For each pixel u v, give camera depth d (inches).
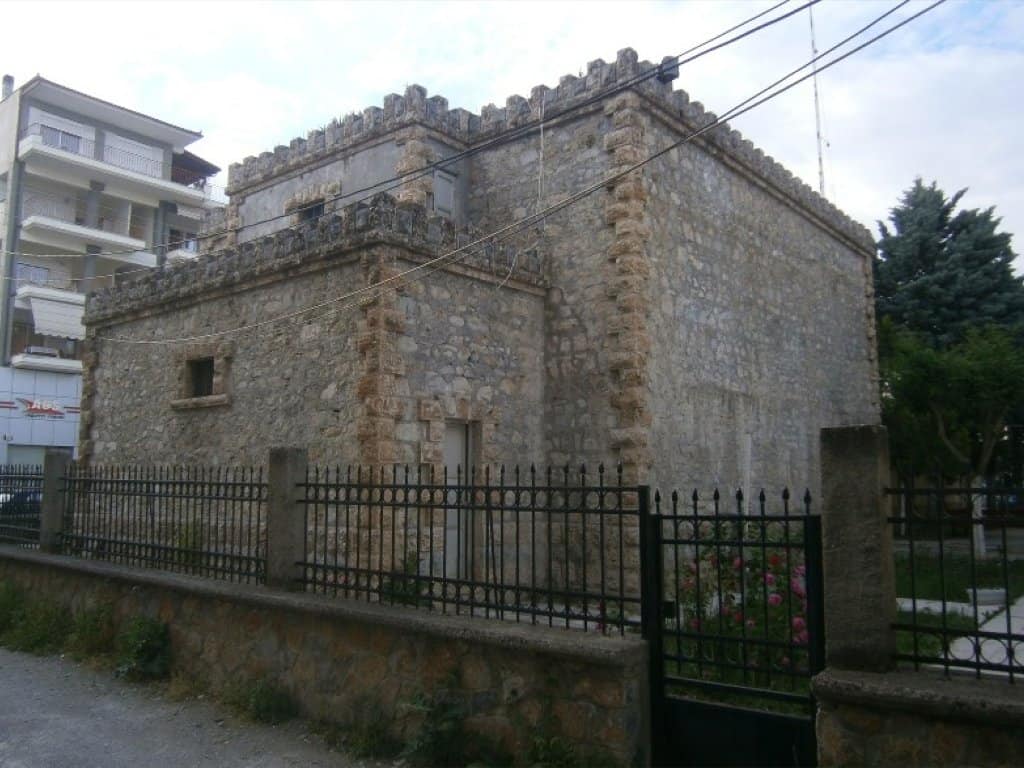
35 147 1244.5
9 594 403.5
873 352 814.5
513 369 478.6
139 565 352.5
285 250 456.8
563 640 209.0
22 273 1277.1
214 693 290.0
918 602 439.8
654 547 217.5
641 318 469.1
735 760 203.9
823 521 188.5
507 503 458.6
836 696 174.4
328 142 622.2
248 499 308.0
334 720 254.7
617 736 199.5
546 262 506.3
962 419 798.5
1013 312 1059.3
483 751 218.1
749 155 605.3
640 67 488.4
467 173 577.6
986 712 157.2
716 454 533.0
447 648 232.8
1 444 1184.2
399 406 405.1
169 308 538.9
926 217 1133.1
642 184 485.4
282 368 453.4
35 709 283.0
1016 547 794.8
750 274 604.1
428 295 428.8
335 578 273.3
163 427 531.8
